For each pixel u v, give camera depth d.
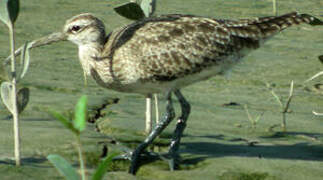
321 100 14.43
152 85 10.81
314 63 17.33
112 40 10.95
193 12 21.31
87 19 11.04
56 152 10.05
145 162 10.10
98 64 10.88
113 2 23.09
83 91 13.89
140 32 10.79
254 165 10.04
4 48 16.53
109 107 12.91
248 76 16.09
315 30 21.03
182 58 10.72
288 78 16.06
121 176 9.44
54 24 19.50
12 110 9.27
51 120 11.78
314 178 9.65
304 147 11.19
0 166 9.17
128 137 11.12
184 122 10.84
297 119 12.93
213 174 9.66
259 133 11.91
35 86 13.93
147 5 11.57
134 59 10.57
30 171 9.12
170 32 10.79
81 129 5.84
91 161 9.95
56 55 16.89
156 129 10.46
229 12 21.70
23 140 10.41
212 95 14.43
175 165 10.07
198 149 10.80
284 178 9.62
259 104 13.92
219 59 11.06
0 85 9.48
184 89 14.81
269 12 22.00
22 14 20.45
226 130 11.96
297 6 23.12
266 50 18.45
